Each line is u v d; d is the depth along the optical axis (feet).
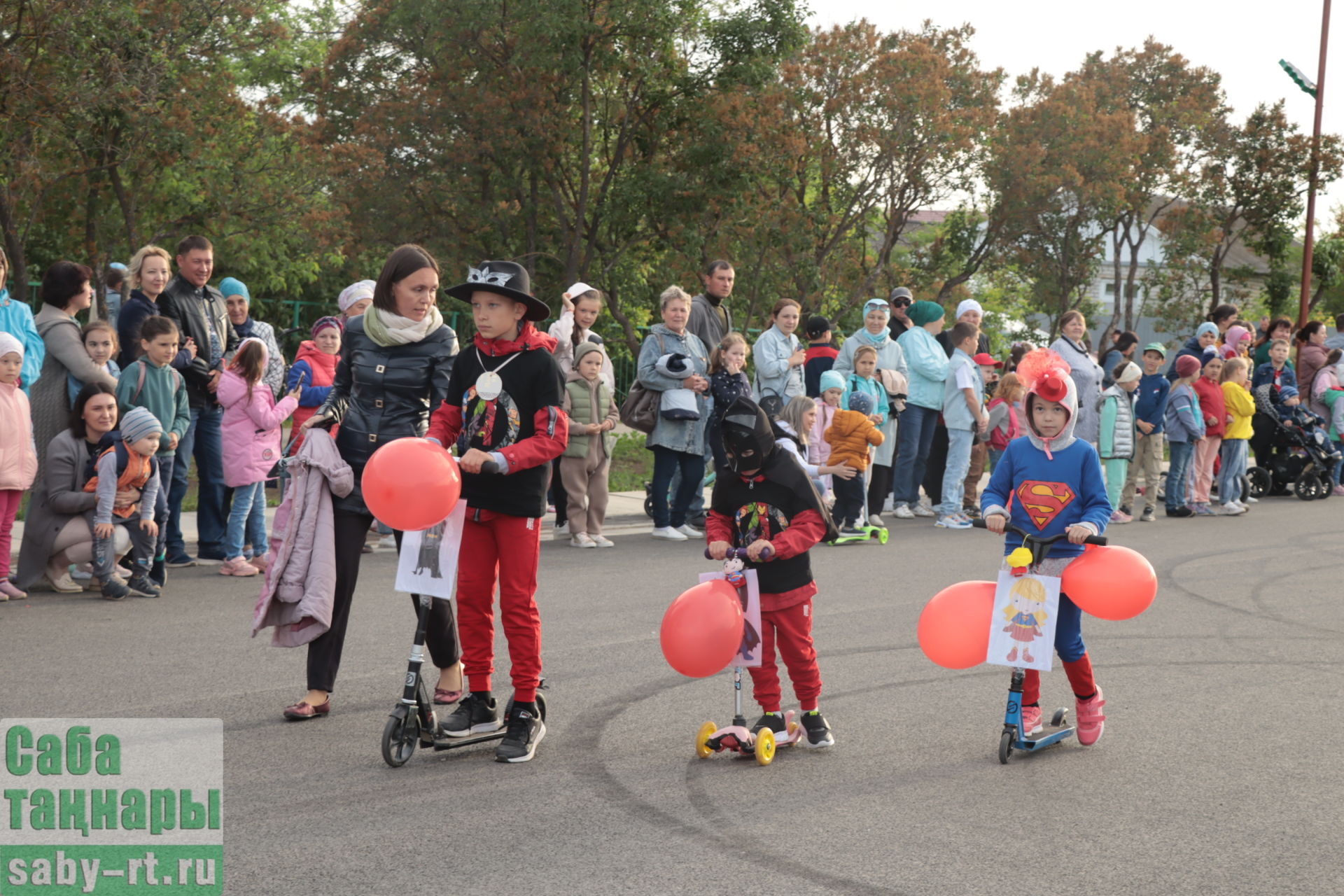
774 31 73.10
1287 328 55.11
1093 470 17.22
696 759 16.46
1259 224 123.95
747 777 15.70
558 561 32.81
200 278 29.81
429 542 15.93
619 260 82.33
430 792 14.79
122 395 27.32
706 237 77.36
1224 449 48.57
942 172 91.56
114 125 69.15
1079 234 111.04
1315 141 91.71
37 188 69.51
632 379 85.30
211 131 76.84
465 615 16.93
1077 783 15.56
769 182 84.84
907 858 12.86
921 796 14.99
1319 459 54.08
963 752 16.92
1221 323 56.70
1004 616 16.88
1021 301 169.58
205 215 84.17
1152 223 132.16
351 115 75.10
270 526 36.06
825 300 93.30
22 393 26.61
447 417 17.03
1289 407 54.39
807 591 16.99
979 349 47.50
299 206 81.41
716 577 16.62
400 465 15.46
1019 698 16.71
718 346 37.32
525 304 16.67
